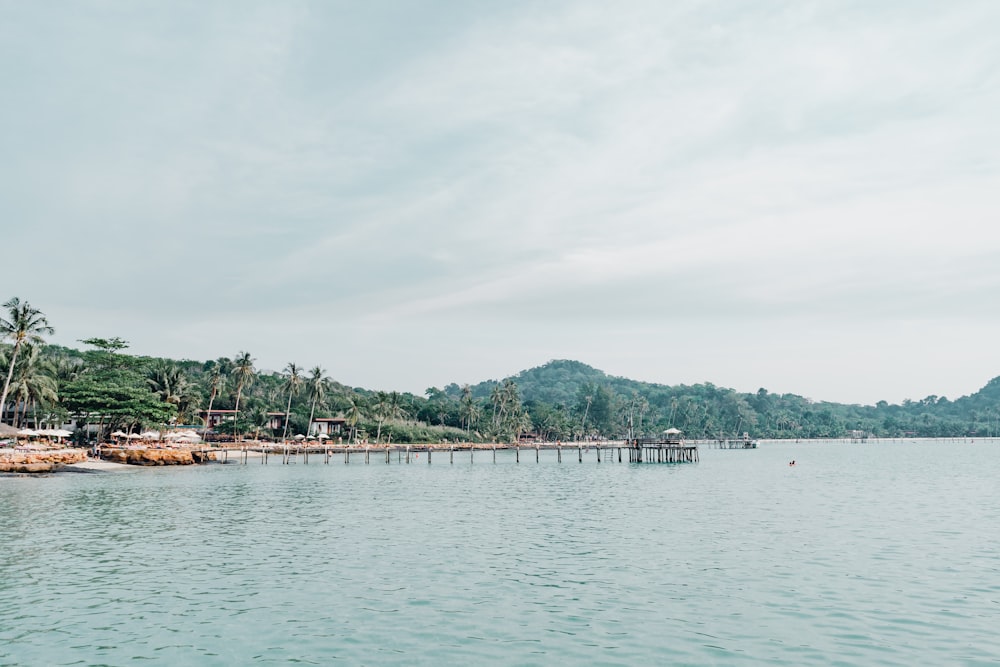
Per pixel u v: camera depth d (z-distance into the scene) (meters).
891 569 28.64
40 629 20.77
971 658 18.20
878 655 18.50
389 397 172.75
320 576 27.61
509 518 45.31
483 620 21.69
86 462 87.56
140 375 124.19
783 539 36.31
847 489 68.56
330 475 88.56
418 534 38.34
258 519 44.12
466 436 188.75
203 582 26.58
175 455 99.31
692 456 141.75
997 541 35.44
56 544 34.47
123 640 19.81
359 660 18.30
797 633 20.34
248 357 146.75
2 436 86.75
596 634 20.33
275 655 18.66
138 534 37.66
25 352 92.19
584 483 77.69
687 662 18.11
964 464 123.62
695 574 27.86
